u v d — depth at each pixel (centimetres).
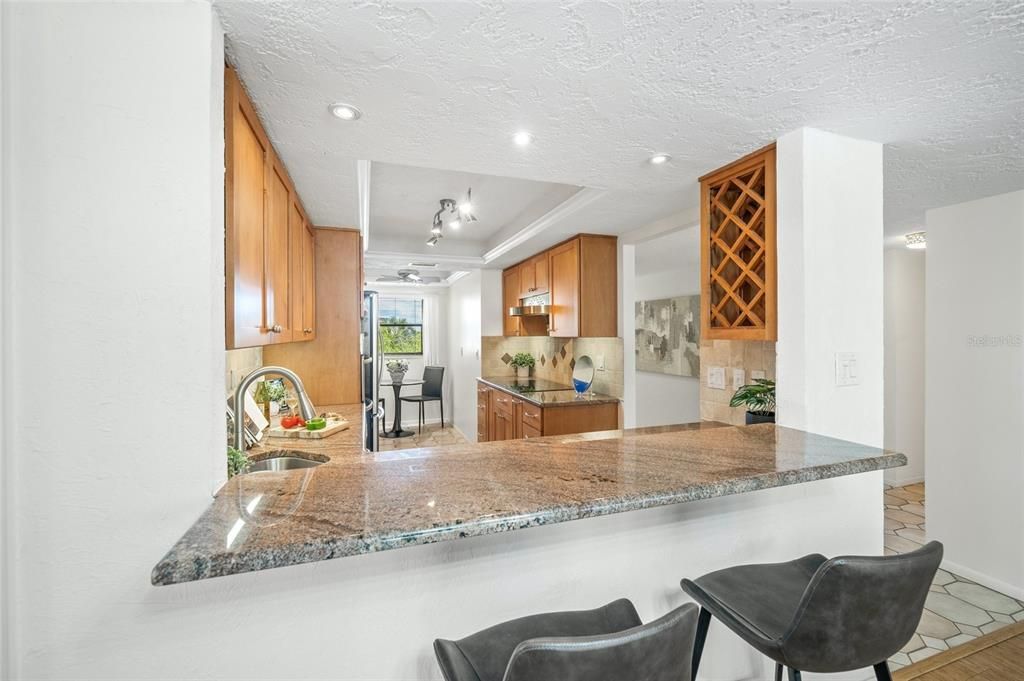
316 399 290
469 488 99
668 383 554
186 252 87
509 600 113
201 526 79
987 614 218
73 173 81
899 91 130
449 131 153
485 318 513
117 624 83
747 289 185
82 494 82
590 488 99
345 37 104
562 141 162
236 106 115
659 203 245
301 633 95
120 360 83
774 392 189
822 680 159
